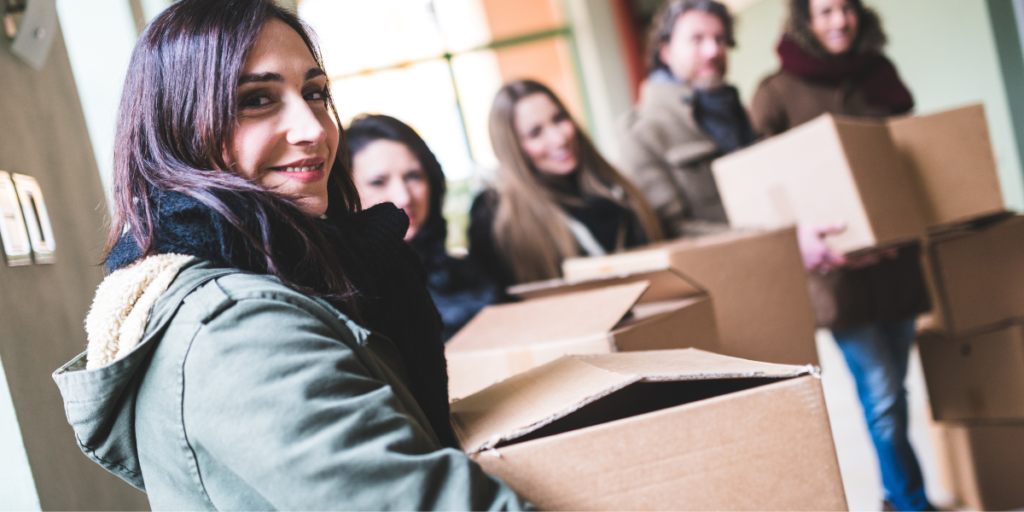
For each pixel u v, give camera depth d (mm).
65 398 618
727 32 2314
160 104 655
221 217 618
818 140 1649
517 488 610
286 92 677
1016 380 1811
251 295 570
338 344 585
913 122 1770
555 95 2045
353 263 714
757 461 633
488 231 1996
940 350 1973
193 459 573
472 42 6547
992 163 1780
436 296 1707
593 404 717
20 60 1114
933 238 1847
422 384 779
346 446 527
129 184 665
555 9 6781
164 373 577
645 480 619
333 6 6277
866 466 2283
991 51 3160
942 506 1995
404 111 6410
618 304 1123
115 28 2027
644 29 6621
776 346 1391
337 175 883
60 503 958
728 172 1998
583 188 2070
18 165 1029
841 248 1676
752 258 1387
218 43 645
